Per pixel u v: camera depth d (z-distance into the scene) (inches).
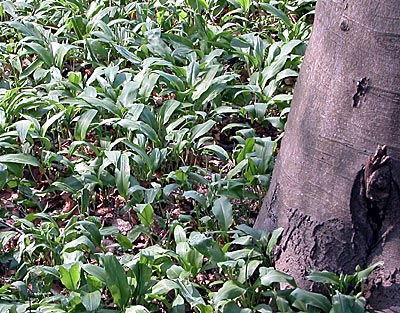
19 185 114.0
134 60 131.5
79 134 116.6
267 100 125.6
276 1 152.9
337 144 90.5
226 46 136.8
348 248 92.0
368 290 91.0
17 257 102.1
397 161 88.1
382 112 87.5
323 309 89.0
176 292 96.6
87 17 148.7
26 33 139.6
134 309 90.7
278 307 91.0
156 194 107.1
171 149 116.9
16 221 104.5
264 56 135.7
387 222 90.4
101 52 138.2
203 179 109.0
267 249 95.7
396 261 90.0
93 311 91.2
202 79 126.1
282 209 96.2
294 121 95.3
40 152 123.1
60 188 110.0
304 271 94.0
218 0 152.3
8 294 96.0
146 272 94.7
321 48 90.7
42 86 127.6
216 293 91.0
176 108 120.0
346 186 90.7
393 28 85.1
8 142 116.7
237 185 107.7
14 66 137.3
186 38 138.3
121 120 115.1
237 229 102.3
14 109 122.2
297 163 94.1
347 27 87.7
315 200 92.9
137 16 147.0
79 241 98.1
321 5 90.8
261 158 109.6
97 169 113.6
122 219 112.5
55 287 101.7
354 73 88.0
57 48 135.6
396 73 86.1
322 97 91.0
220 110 122.0
